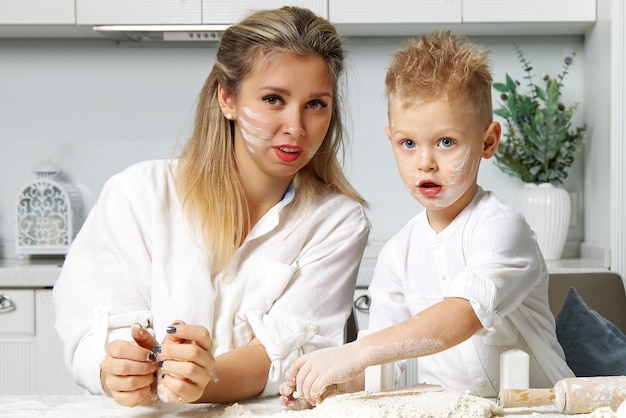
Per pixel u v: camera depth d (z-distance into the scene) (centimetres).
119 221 130
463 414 89
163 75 317
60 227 298
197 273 126
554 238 289
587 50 306
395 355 99
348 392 106
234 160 132
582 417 90
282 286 128
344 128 145
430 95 109
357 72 315
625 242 267
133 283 129
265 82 120
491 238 112
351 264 137
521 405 93
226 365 112
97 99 318
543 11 285
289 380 103
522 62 314
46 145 319
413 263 126
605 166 281
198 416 99
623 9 266
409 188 114
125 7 287
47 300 264
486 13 284
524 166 298
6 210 318
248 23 123
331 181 141
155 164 138
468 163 111
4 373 265
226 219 129
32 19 286
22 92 318
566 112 300
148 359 97
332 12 284
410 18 284
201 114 134
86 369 117
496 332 120
